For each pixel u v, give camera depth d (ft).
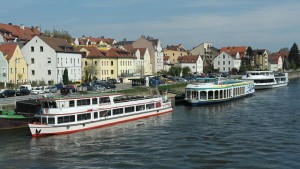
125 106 174.19
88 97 157.17
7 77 293.43
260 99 269.64
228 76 481.87
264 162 109.70
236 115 193.88
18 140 137.28
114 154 119.14
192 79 386.32
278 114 193.98
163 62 527.40
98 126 160.35
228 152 120.16
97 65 373.20
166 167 106.11
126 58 414.00
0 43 341.00
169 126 164.35
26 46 320.70
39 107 157.48
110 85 276.41
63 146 128.98
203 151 121.70
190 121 176.96
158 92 247.50
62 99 148.46
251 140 135.74
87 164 109.40
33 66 320.70
